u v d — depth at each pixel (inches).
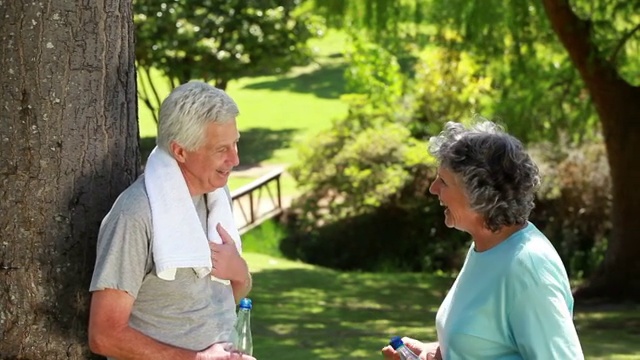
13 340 137.9
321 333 421.4
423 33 636.7
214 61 847.1
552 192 705.6
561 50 612.7
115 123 140.2
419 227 773.3
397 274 697.6
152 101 1261.1
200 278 129.3
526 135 639.1
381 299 565.9
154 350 125.3
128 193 127.5
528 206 122.6
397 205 767.1
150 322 127.1
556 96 620.7
